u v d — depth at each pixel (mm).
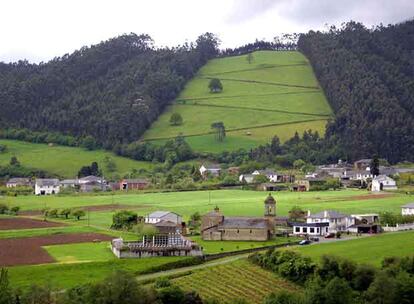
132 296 139375
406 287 141875
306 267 164250
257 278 168875
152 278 171750
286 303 142125
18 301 142125
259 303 148750
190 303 145000
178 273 177125
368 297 143750
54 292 151375
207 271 177250
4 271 150375
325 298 139750
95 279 169250
